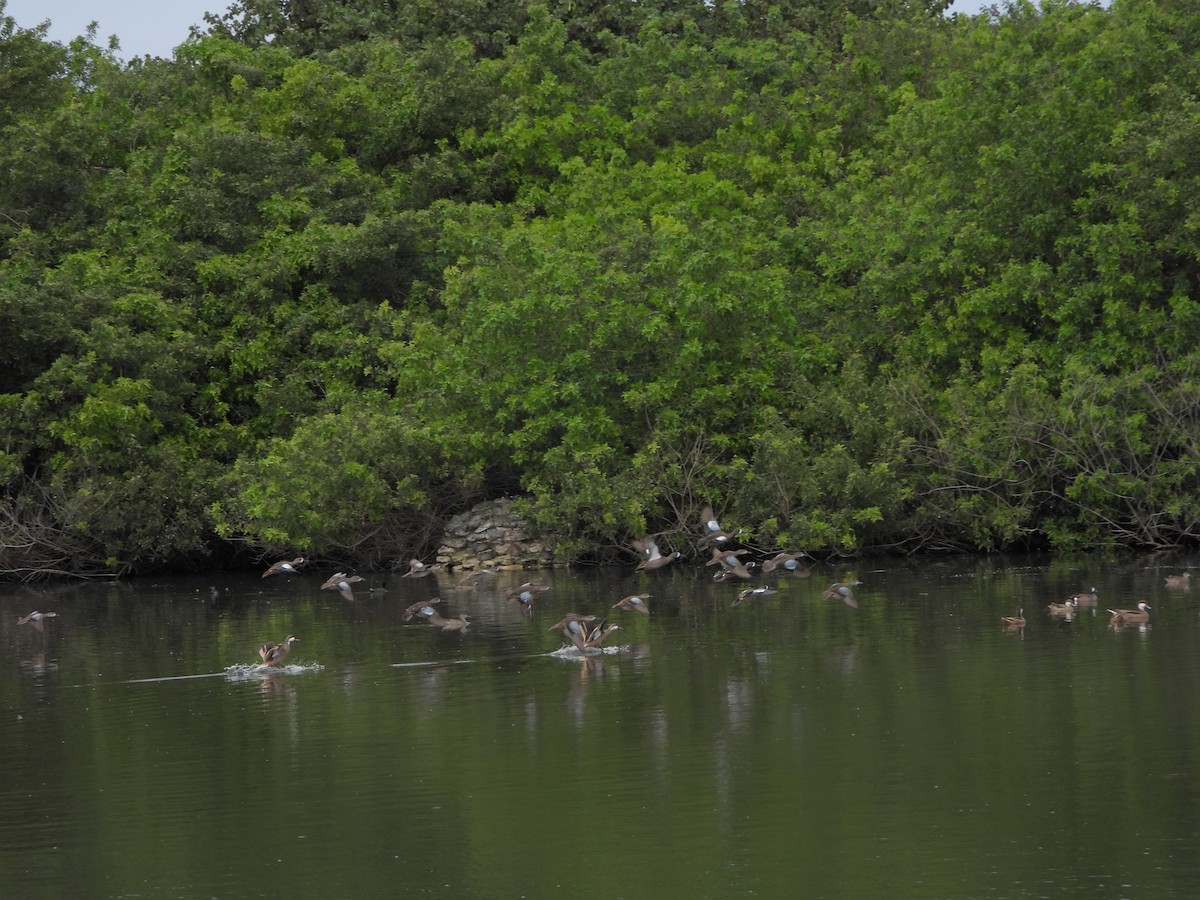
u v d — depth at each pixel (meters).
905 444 75.75
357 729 40.78
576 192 90.00
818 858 28.94
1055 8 89.62
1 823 33.38
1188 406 74.50
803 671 46.44
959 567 73.06
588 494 75.56
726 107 96.81
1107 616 54.66
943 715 39.69
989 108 81.31
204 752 38.88
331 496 77.62
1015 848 29.08
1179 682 42.38
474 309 79.38
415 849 30.42
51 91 95.38
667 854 29.50
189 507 81.19
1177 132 74.50
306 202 90.25
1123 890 26.73
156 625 62.81
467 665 49.81
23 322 79.69
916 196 84.56
